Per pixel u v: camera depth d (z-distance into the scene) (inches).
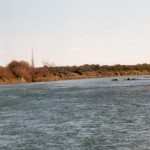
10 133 1454.2
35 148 1211.9
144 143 1230.9
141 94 3090.6
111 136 1346.0
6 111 2118.6
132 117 1759.4
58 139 1326.3
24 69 6033.5
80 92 3489.2
